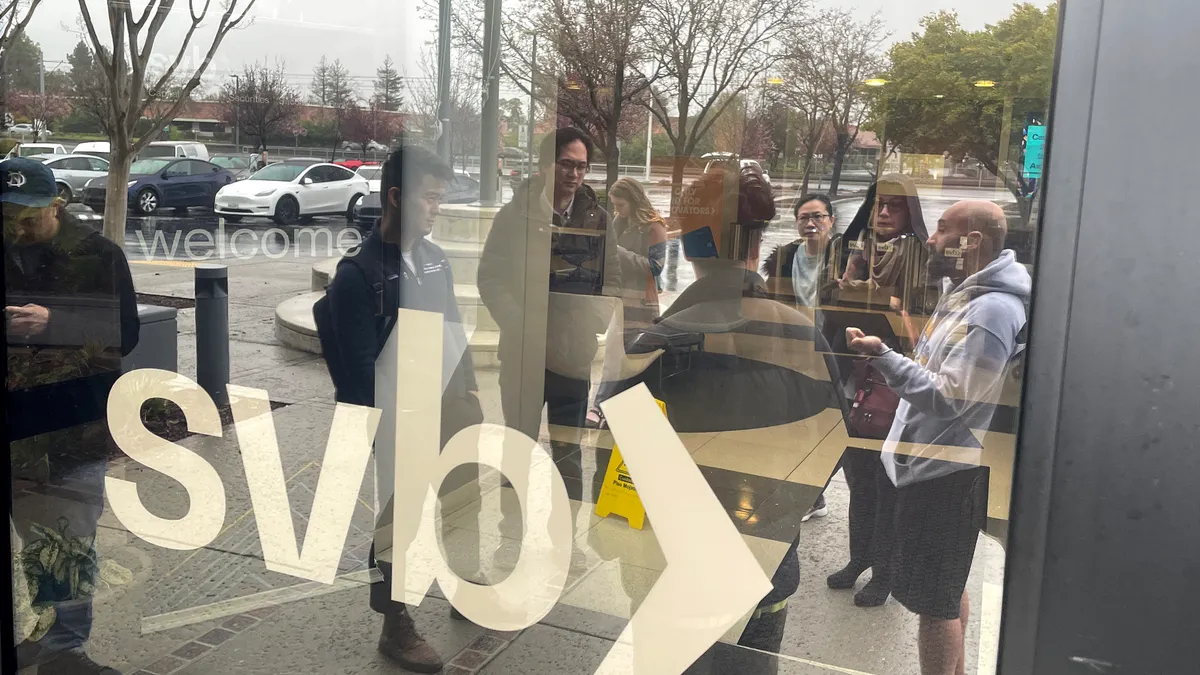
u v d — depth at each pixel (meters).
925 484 1.77
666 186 3.45
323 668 1.92
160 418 2.22
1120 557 0.85
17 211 2.05
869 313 2.17
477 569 2.13
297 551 2.28
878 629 1.74
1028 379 0.87
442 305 2.44
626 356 2.47
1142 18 0.79
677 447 1.95
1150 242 0.81
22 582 2.06
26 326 2.07
